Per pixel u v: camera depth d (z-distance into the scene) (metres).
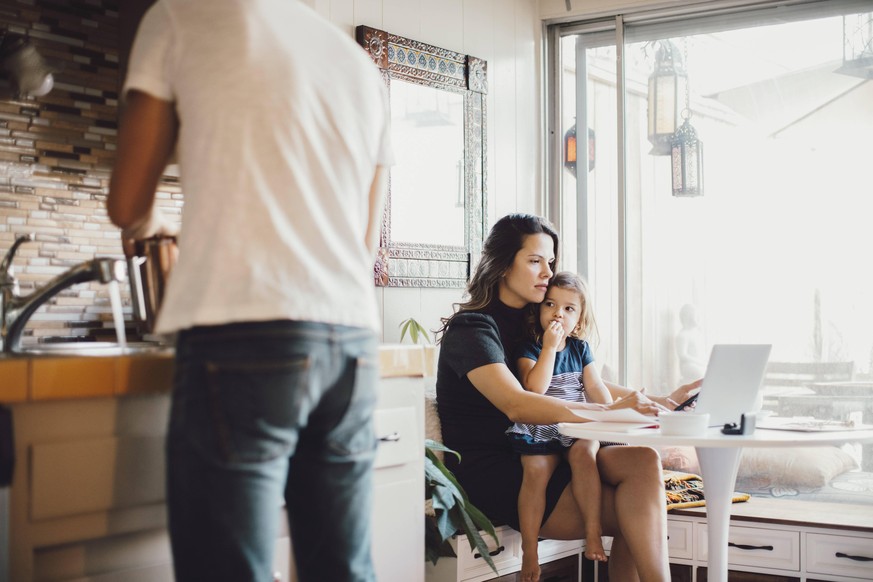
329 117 1.32
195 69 1.25
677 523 3.22
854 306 3.67
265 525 1.22
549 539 2.92
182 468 1.21
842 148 3.72
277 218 1.22
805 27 3.78
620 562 2.84
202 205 1.22
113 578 1.47
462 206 3.72
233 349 1.18
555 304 2.98
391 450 1.89
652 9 3.97
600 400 3.06
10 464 1.32
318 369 1.23
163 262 1.72
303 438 1.34
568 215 4.16
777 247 3.81
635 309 4.05
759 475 3.59
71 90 2.28
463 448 2.94
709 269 3.92
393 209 3.41
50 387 1.37
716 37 3.92
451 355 2.90
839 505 3.37
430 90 3.59
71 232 2.27
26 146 2.19
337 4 3.25
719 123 3.92
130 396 1.48
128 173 1.29
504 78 3.98
